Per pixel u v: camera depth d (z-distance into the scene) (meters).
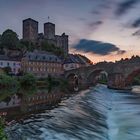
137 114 33.03
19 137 16.95
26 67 123.88
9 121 22.06
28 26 183.25
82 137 19.20
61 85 108.62
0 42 149.00
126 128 24.81
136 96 63.44
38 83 101.31
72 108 31.89
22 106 35.31
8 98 48.88
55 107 32.28
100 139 19.69
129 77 101.88
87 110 31.69
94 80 130.00
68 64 151.75
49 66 135.00
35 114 26.62
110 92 74.19
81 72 119.56
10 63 121.00
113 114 32.78
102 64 109.00
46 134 18.56
